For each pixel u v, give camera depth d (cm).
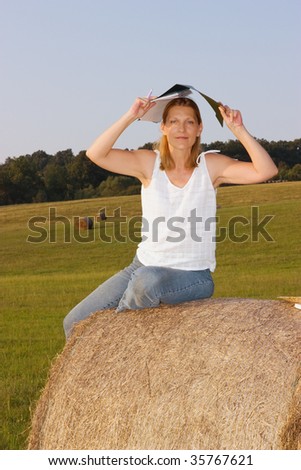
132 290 571
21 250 3647
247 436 468
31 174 6228
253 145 553
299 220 3891
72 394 573
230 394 486
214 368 506
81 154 6300
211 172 562
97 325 599
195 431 492
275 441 458
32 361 1211
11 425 820
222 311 562
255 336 517
